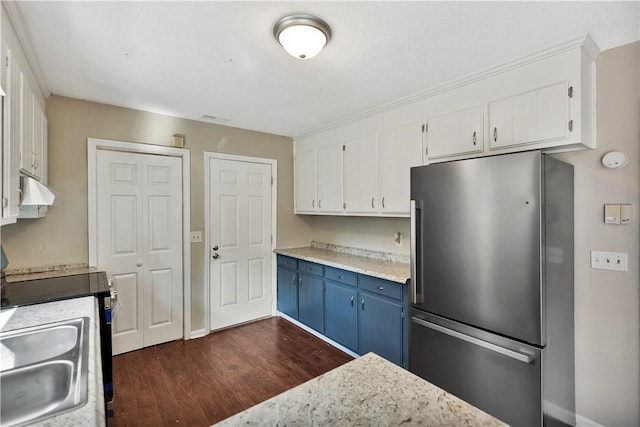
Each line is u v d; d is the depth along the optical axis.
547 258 1.62
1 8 1.26
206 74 2.13
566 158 1.97
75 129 2.60
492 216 1.73
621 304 1.79
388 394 0.92
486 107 2.10
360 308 2.76
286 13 1.47
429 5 1.41
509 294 1.67
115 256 2.82
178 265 3.17
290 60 1.93
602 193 1.84
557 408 1.72
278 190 3.90
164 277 3.09
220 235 3.45
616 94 1.78
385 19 1.51
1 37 1.24
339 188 3.32
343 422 0.79
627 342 1.77
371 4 1.40
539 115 1.85
